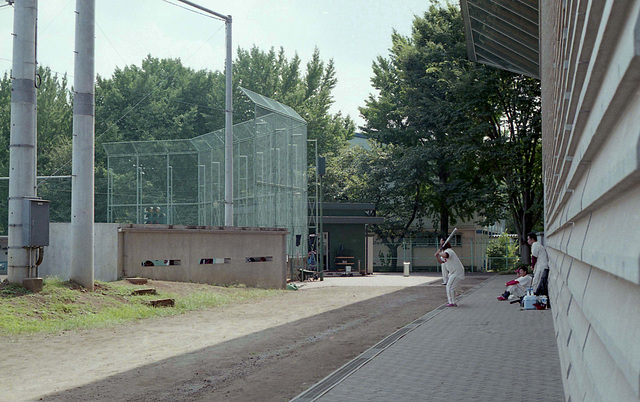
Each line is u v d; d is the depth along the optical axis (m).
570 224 4.44
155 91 62.84
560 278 6.35
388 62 56.41
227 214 25.81
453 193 44.31
